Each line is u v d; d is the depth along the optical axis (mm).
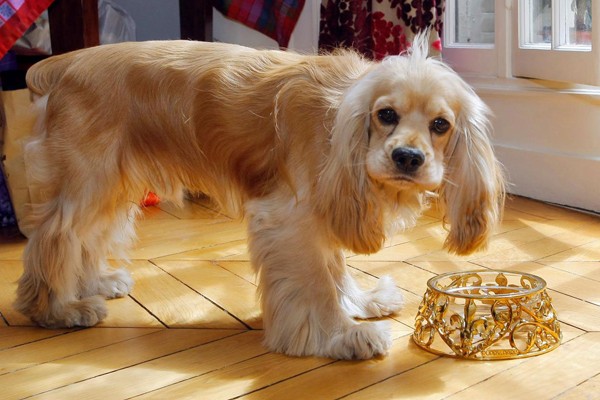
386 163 1494
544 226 2604
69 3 2545
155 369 1616
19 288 1876
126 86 1794
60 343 1767
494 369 1568
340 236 1612
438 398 1458
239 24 3361
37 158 1829
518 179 3035
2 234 2682
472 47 3184
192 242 2508
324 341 1665
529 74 2908
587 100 2756
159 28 4082
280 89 1685
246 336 1778
